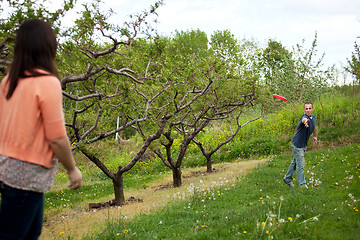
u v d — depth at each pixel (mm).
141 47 6699
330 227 4316
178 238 4660
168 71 8336
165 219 5926
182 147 12125
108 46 7461
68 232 6102
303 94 21344
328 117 17547
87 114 10484
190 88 10836
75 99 6438
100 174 18156
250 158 16531
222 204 6840
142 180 15070
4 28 4547
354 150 11641
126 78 7645
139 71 7469
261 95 12156
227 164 15695
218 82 10195
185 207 6586
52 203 11008
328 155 11578
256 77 11594
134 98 8734
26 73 2084
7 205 1941
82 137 8438
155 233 5109
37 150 2012
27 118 1992
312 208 5281
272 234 4090
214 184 9484
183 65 9195
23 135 1979
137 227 5570
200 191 8211
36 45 2131
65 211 9539
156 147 12328
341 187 7000
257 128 19281
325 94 20609
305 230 4109
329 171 9180
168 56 8484
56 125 2000
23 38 2135
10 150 1975
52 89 2037
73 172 2176
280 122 18656
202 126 12391
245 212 5430
